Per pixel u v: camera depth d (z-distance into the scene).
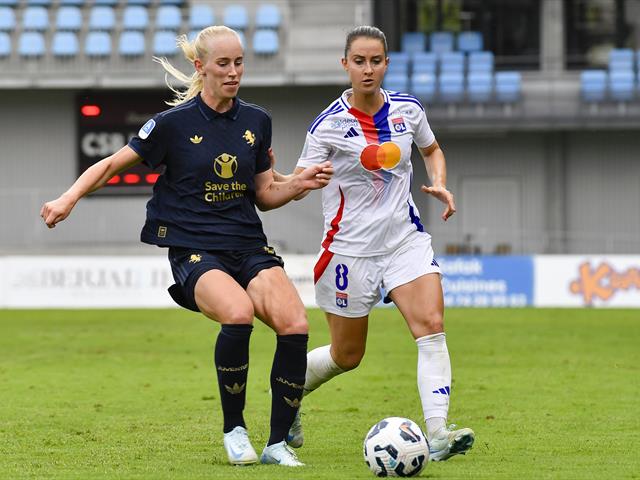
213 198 23.66
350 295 26.00
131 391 40.16
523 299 86.44
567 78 105.81
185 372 46.44
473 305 86.62
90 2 108.31
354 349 26.73
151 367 48.38
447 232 102.69
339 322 26.39
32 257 88.25
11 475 23.02
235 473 22.33
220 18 105.62
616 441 28.48
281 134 103.50
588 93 102.94
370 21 104.00
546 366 47.97
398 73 106.00
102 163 23.53
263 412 34.34
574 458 25.48
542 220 106.12
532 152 106.19
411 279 25.20
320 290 26.45
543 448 27.22
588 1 109.06
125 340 61.25
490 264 86.56
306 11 104.31
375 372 45.84
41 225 101.00
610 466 24.12
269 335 63.75
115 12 106.81
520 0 109.00
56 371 46.94
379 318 76.94
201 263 23.34
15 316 78.81
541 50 107.69
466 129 102.81
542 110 102.62
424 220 105.31
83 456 25.92
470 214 106.69
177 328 68.75
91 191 23.45
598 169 105.69
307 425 31.72
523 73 106.38
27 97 104.12
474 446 27.52
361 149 25.41
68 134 104.06
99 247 100.81
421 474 22.52
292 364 23.31
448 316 76.62
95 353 54.53
